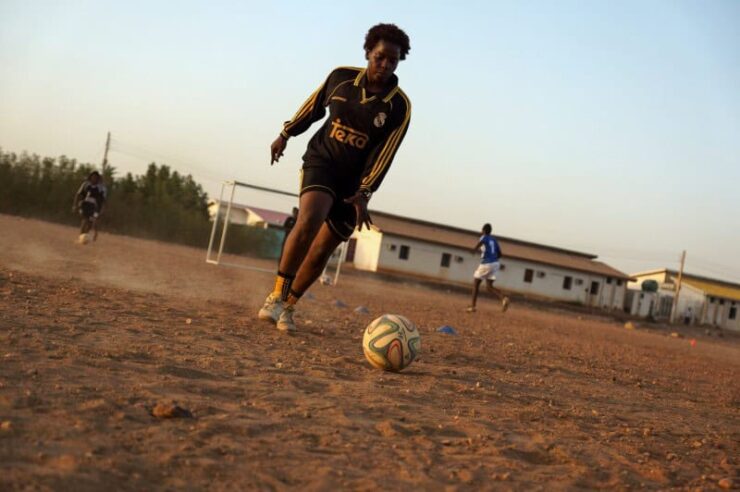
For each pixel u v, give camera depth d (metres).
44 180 35.84
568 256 54.56
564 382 5.67
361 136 5.63
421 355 6.08
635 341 16.25
